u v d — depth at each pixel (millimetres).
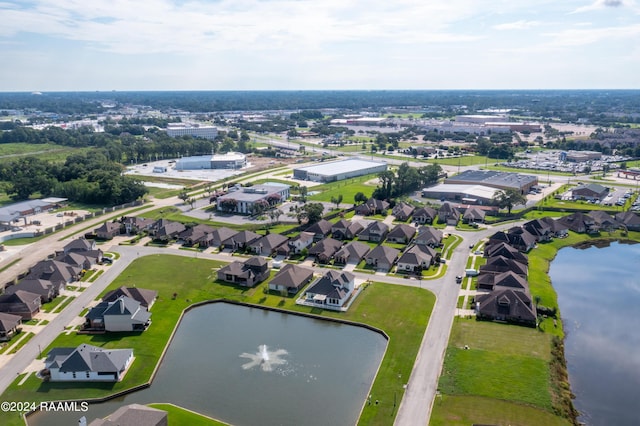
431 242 162500
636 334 110500
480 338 102688
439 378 89062
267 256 154750
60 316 114562
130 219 185000
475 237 173500
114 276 138875
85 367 89812
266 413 81562
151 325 110688
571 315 119625
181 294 127438
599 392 88750
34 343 102375
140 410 74375
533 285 130875
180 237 171375
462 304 119188
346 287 125125
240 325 113125
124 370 93188
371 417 79062
